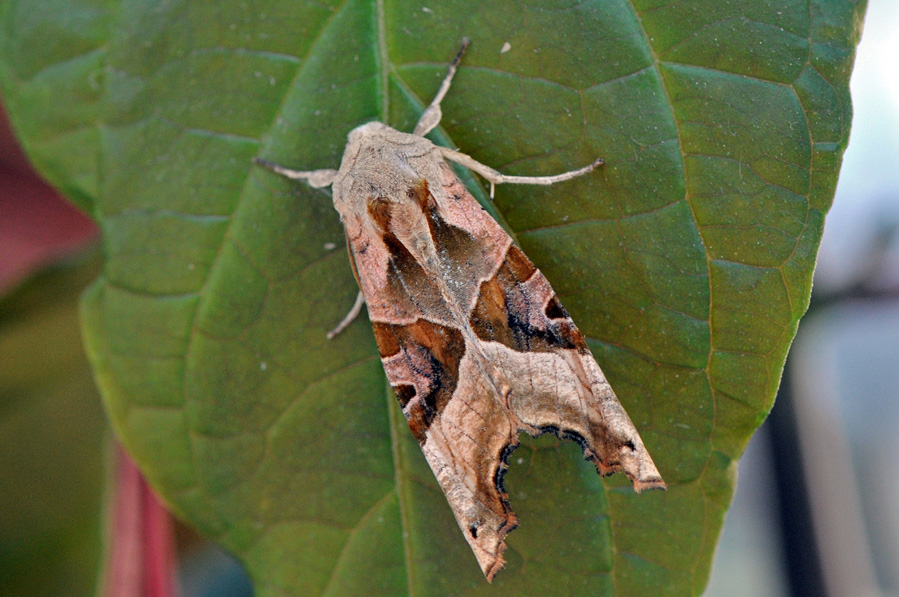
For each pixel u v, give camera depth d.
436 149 0.15
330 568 0.15
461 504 0.15
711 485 0.15
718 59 0.15
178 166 0.15
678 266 0.15
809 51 0.15
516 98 0.15
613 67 0.15
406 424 0.15
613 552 0.15
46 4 0.15
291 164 0.15
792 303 0.15
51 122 0.15
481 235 0.15
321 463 0.15
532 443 0.15
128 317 0.15
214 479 0.15
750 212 0.15
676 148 0.15
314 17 0.15
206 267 0.15
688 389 0.15
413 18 0.15
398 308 0.15
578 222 0.15
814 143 0.15
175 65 0.15
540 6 0.15
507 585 0.15
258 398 0.15
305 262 0.15
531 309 0.15
